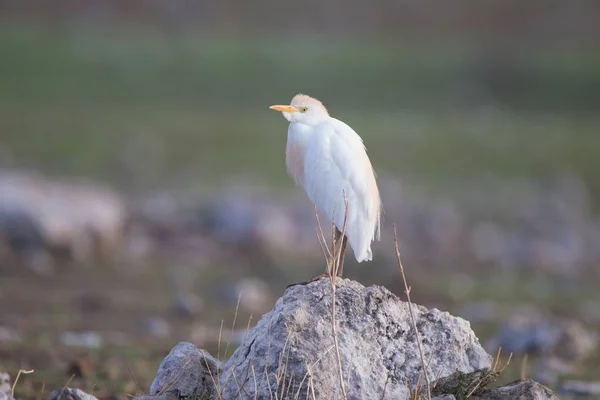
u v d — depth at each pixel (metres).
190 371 6.60
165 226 20.58
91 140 29.52
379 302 6.46
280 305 6.40
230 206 21.41
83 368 9.12
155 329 12.83
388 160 29.58
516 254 21.36
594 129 36.06
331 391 6.09
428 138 32.47
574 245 22.41
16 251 18.05
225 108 35.56
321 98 38.16
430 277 18.59
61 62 38.94
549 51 47.81
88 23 45.94
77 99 34.97
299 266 19.02
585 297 18.00
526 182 28.59
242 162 28.77
